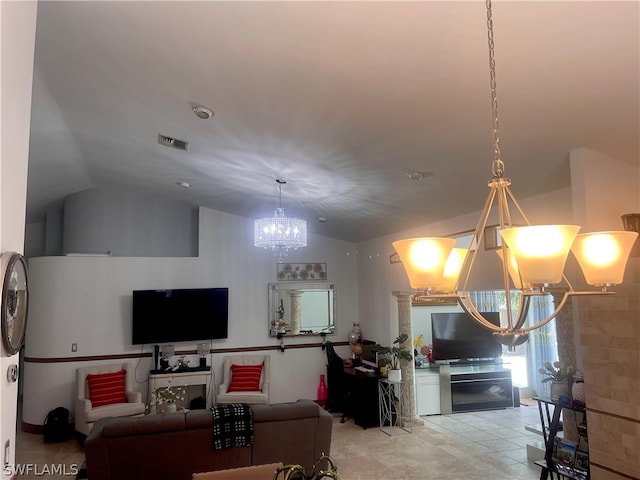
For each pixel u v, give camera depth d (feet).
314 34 6.96
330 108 9.53
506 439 18.53
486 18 5.98
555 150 9.87
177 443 12.10
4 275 5.11
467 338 23.57
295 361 24.31
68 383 20.62
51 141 15.48
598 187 9.55
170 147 14.42
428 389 22.61
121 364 21.09
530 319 26.16
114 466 11.70
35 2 6.35
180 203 24.40
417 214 17.13
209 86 9.40
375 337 23.40
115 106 11.79
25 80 5.97
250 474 9.57
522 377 26.68
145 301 21.56
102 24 7.76
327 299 25.21
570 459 11.80
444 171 12.19
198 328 22.22
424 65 7.39
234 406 12.84
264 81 8.79
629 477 8.77
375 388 20.45
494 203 14.49
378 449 17.39
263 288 24.23
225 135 12.34
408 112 9.14
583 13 5.68
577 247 5.68
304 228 17.16
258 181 16.69
